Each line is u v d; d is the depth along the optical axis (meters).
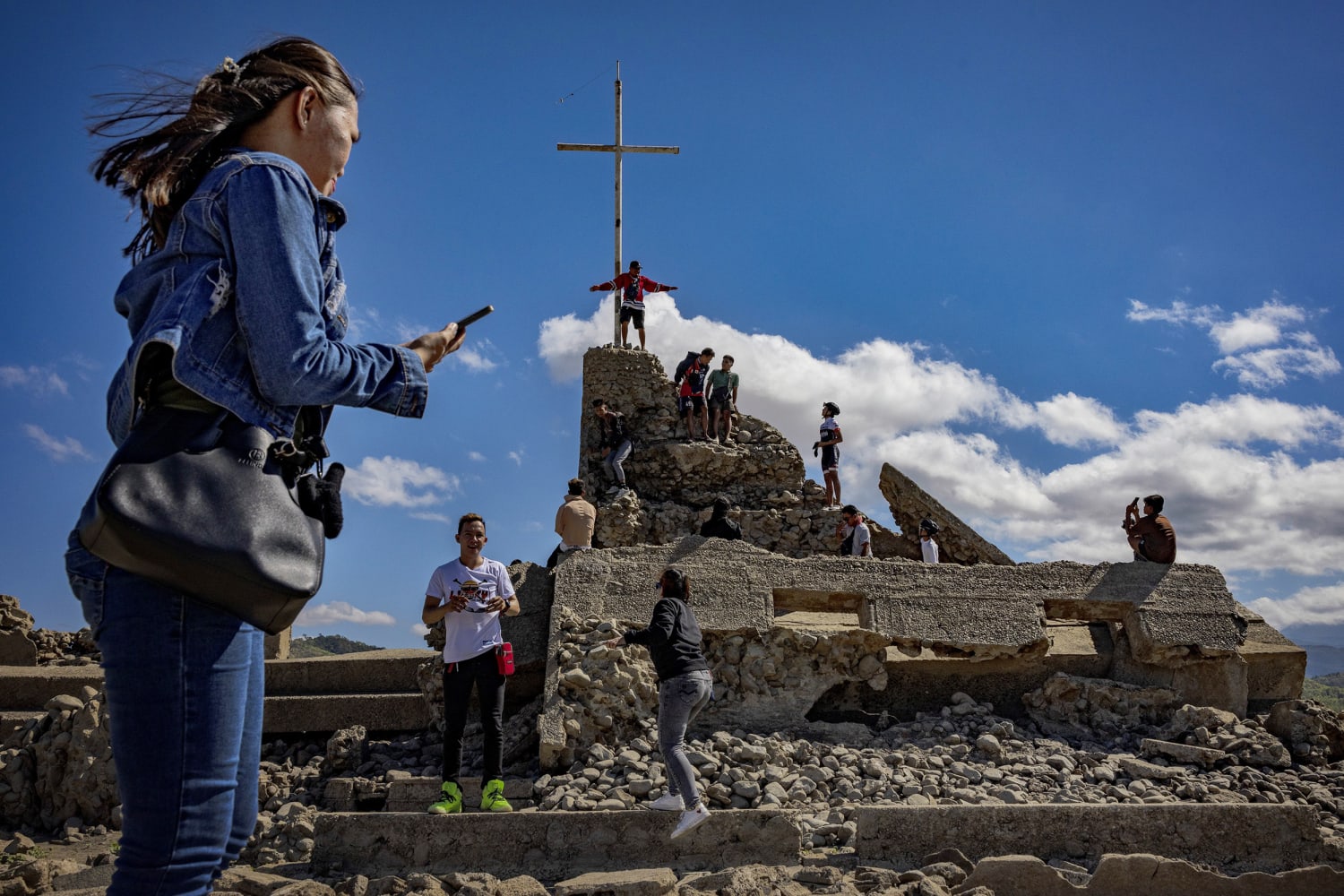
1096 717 9.94
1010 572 10.57
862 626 10.21
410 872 6.70
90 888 6.20
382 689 11.21
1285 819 6.61
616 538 16.84
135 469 2.13
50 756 9.15
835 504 18.56
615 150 21.22
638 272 20.50
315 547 2.35
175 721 2.15
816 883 5.78
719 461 18.70
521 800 7.79
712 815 6.69
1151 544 11.06
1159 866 5.69
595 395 19.28
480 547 7.93
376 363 2.53
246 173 2.36
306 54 2.74
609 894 5.37
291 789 9.17
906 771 8.40
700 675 7.00
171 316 2.23
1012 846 6.55
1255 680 10.34
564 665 9.05
